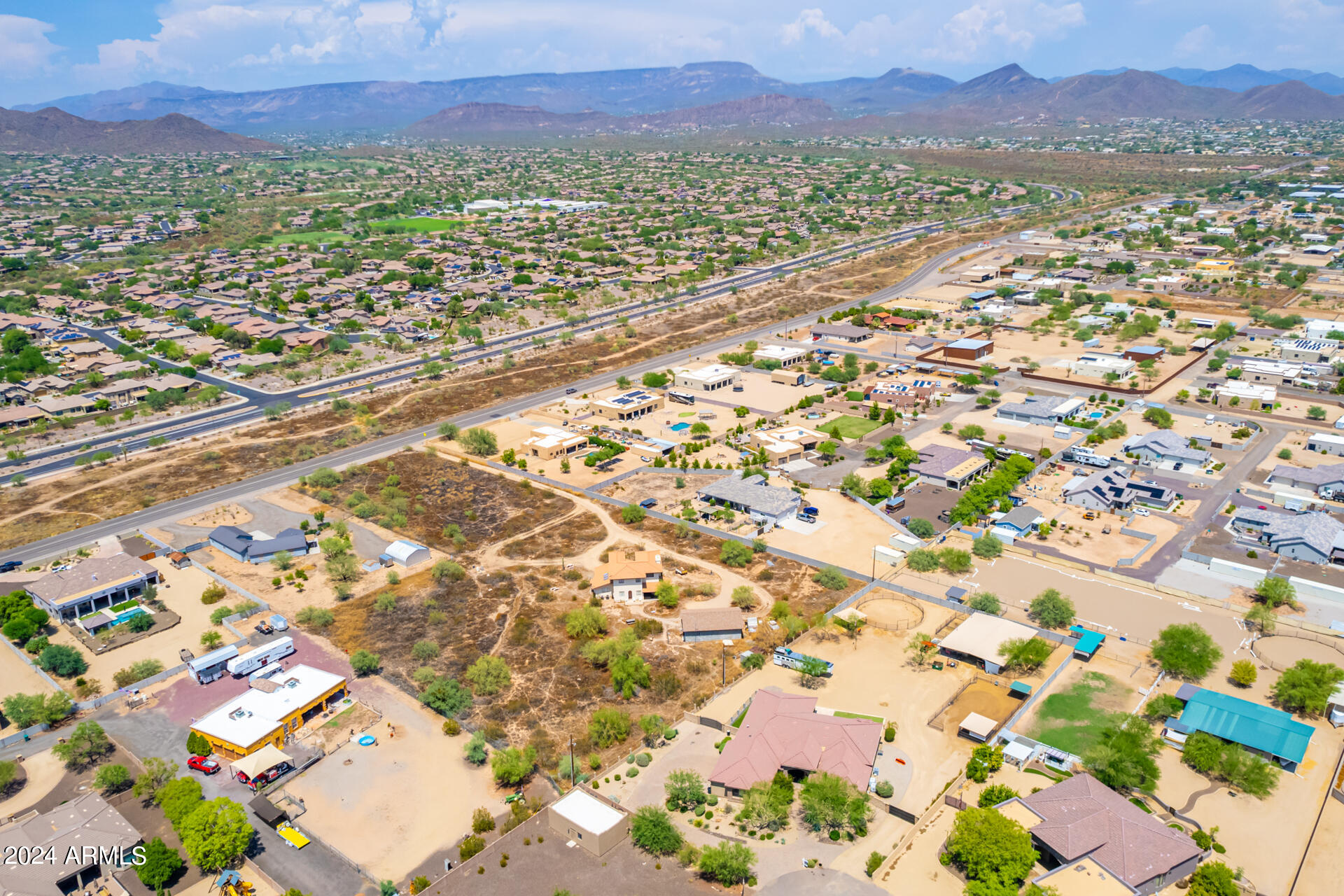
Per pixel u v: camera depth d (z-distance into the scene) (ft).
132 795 291.99
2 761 303.68
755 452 587.68
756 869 250.98
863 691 336.29
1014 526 465.47
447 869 254.27
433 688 333.83
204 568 455.63
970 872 242.58
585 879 247.29
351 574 438.81
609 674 353.10
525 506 525.75
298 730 322.55
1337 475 492.13
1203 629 371.56
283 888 250.57
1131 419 630.33
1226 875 231.71
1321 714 312.71
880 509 498.28
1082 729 308.60
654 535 479.00
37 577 447.01
